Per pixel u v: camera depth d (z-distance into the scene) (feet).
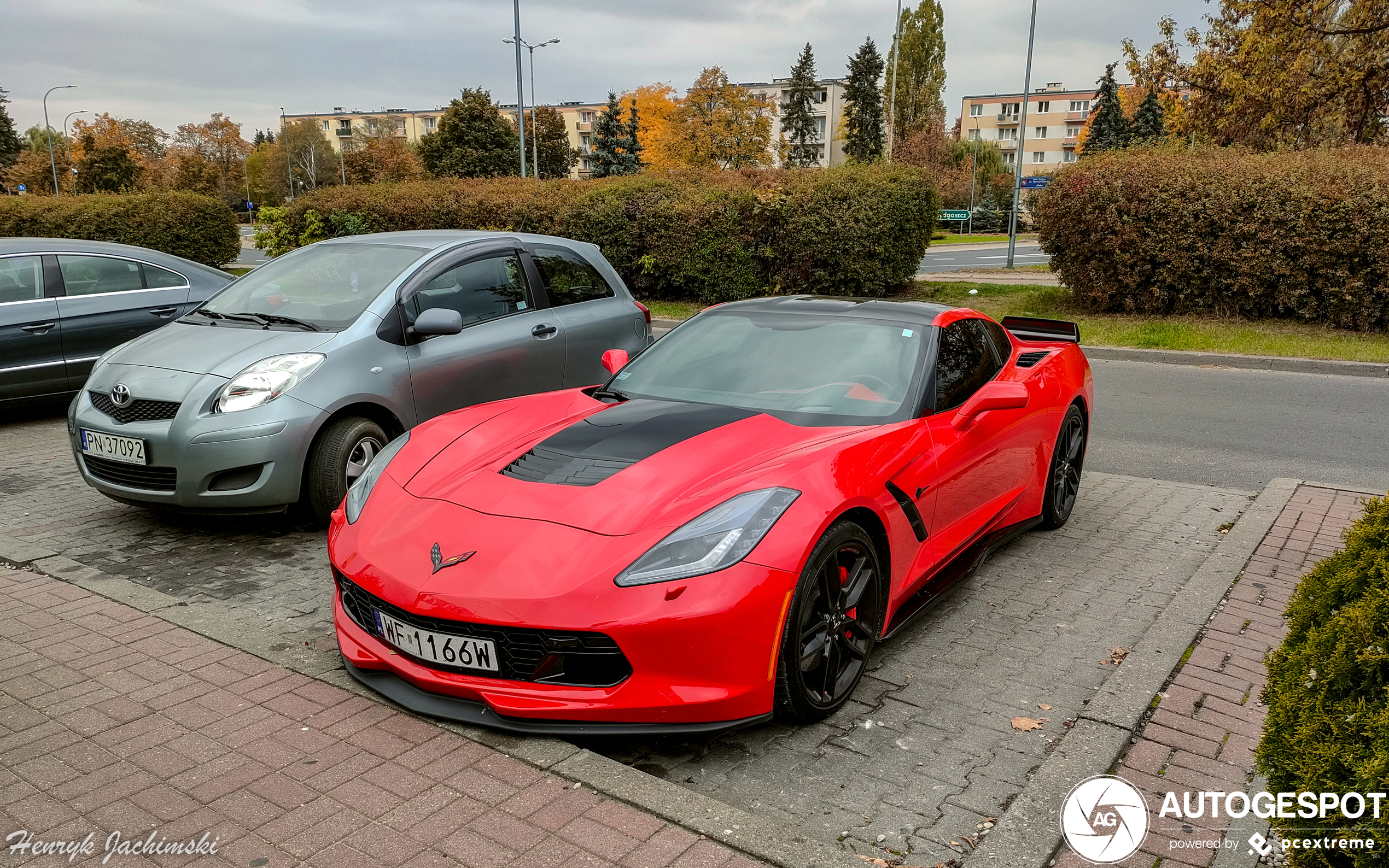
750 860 7.02
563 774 8.11
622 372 13.78
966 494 12.45
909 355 12.55
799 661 9.04
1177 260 40.24
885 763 8.93
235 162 362.33
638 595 8.34
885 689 10.50
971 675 10.86
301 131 332.60
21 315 23.43
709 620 8.37
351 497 10.98
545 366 19.33
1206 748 8.84
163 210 63.31
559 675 8.62
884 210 45.93
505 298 19.04
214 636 11.13
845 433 10.89
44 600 12.34
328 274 17.94
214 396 14.70
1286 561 14.12
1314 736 5.60
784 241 48.11
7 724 9.03
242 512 15.03
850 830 7.82
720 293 50.14
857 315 13.58
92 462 15.79
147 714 9.23
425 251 18.16
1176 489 19.06
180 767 8.24
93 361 24.64
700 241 49.62
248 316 17.10
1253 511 16.56
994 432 13.14
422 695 9.24
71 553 14.83
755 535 8.80
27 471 19.86
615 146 191.21
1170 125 64.75
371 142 292.61
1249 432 24.14
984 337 14.61
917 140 215.72
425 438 11.74
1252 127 61.05
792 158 274.57
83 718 9.14
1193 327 39.34
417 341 16.99
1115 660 11.26
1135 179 40.63
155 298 25.76
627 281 53.36
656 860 6.98
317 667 10.30
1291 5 56.44
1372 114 58.80
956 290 49.75
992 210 203.21
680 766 8.88
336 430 15.53
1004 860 7.20
